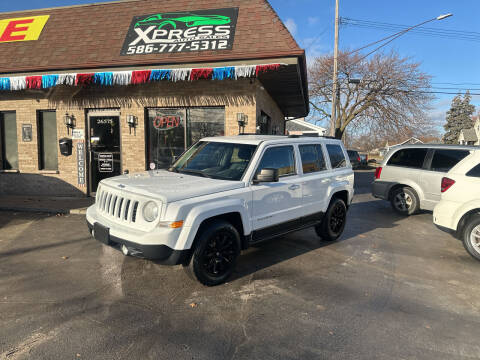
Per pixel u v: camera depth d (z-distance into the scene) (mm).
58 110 9398
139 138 9117
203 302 3596
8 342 2809
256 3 8664
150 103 9000
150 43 8500
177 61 7836
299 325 3184
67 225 6559
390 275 4465
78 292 3770
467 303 3717
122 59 8336
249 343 2879
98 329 3037
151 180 4176
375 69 29844
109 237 3748
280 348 2816
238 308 3484
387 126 30016
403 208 8242
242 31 8211
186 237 3488
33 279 4102
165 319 3234
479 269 4766
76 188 9477
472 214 5207
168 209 3467
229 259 4047
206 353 2727
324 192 5438
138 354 2693
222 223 3881
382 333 3080
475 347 2891
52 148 9711
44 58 8844
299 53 7363
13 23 9961
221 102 8656
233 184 4059
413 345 2902
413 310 3527
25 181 9695
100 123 9367
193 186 3852
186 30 8531
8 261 4680
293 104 14055
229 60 7684
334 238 5891
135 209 3725
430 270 4680
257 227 4285
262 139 4789
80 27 9438
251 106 8500
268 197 4398
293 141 5016
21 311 3334
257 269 4574
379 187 8672
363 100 30766
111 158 9367
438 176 7559
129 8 9555
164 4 9367
